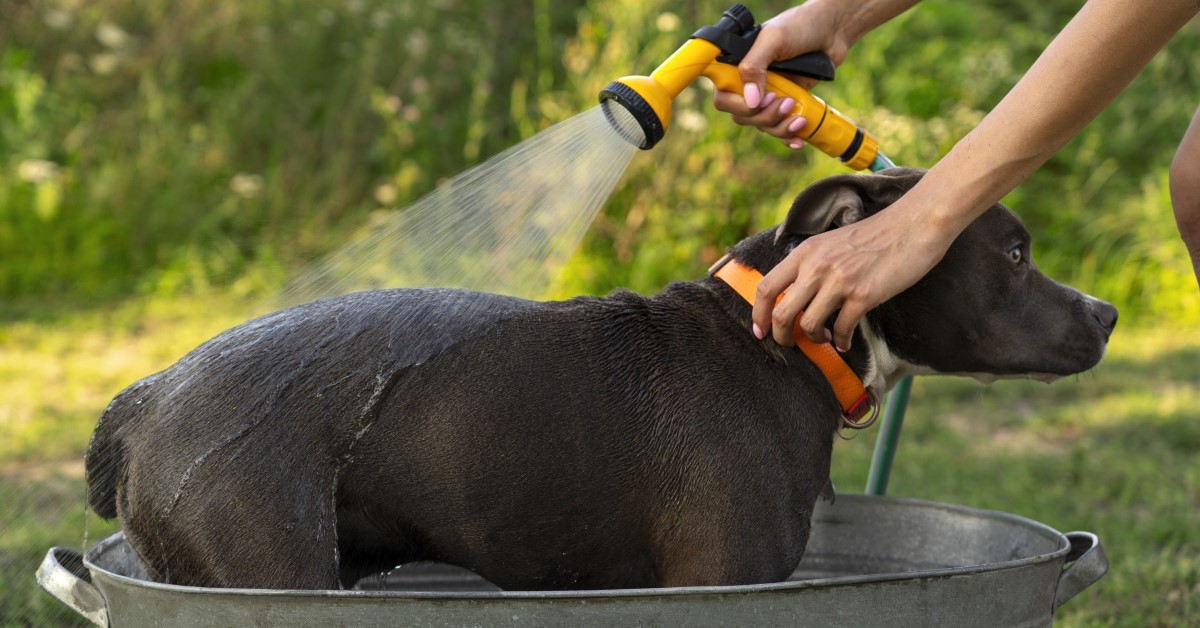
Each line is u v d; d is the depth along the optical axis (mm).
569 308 2566
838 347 2457
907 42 9492
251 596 2061
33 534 4375
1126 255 8594
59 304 8273
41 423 5875
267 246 8641
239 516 2229
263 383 2291
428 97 9273
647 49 8047
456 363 2398
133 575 2748
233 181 9148
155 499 2262
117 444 2350
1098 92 2287
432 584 3289
